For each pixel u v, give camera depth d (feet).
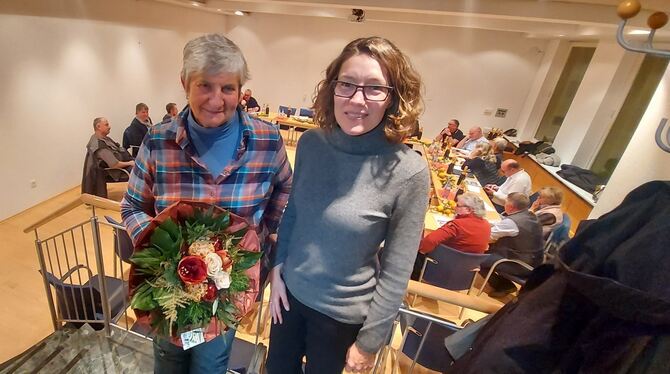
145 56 17.75
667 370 1.74
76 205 5.08
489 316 3.14
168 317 2.69
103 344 5.60
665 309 1.65
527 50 22.12
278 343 3.56
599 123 15.26
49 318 8.02
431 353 5.51
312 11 18.58
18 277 9.10
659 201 1.97
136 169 3.27
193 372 3.78
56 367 5.22
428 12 12.32
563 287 2.25
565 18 11.05
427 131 25.27
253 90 27.14
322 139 2.90
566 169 15.49
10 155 11.29
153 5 17.78
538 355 2.27
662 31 9.22
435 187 12.39
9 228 11.05
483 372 2.45
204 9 21.85
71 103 13.46
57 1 12.15
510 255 8.92
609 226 2.15
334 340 3.12
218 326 2.98
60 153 13.30
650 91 13.03
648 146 4.26
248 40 25.80
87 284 6.68
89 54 14.02
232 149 3.15
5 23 10.48
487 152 15.90
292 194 3.15
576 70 18.98
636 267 1.90
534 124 22.00
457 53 23.06
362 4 12.50
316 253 2.89
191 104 2.87
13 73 10.95
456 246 8.03
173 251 2.79
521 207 8.91
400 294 2.70
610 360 1.93
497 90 23.36
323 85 2.82
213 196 3.18
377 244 2.81
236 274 2.95
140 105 14.78
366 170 2.62
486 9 11.60
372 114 2.48
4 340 7.39
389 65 2.42
